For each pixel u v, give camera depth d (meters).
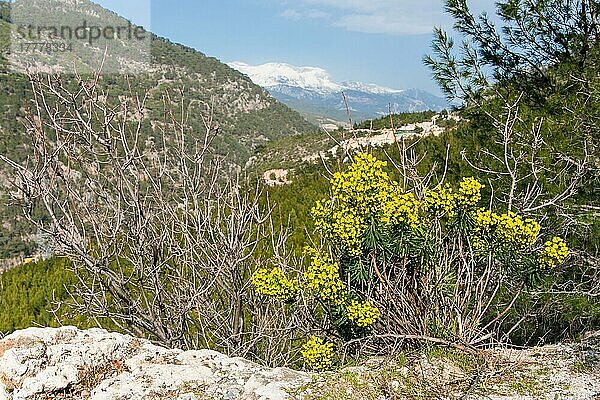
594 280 6.12
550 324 6.40
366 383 4.06
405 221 4.59
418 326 4.83
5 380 3.80
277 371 4.15
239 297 5.50
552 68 8.14
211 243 5.75
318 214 4.96
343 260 5.02
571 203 6.48
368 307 4.68
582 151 6.67
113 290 5.24
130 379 3.93
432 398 3.99
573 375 4.30
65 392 3.83
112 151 4.86
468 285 4.95
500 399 3.98
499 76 8.46
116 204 5.07
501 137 7.47
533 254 4.88
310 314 5.48
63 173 4.82
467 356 4.59
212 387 3.88
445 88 8.48
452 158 8.66
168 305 5.31
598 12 7.70
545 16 7.98
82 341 4.26
